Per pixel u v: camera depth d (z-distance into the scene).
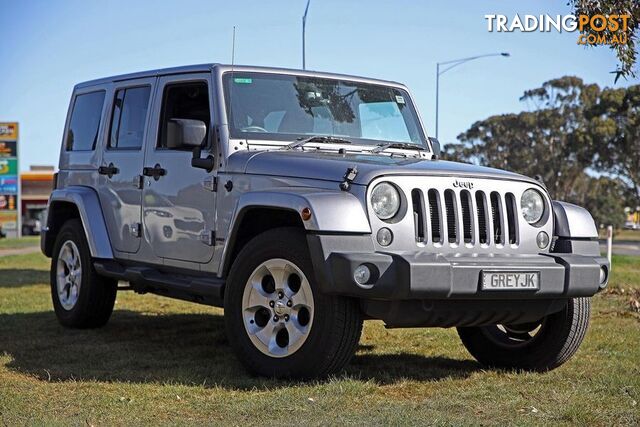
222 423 4.49
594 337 7.63
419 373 6.10
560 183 61.31
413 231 5.38
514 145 62.53
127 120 7.52
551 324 6.16
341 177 5.40
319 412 4.72
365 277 5.09
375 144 6.72
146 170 7.03
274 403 4.89
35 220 66.81
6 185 49.31
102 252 7.51
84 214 7.67
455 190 5.57
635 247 48.81
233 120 6.31
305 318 5.52
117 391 5.30
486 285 5.29
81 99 8.38
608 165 57.31
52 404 4.94
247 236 6.07
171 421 4.56
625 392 5.40
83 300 7.80
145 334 7.72
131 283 7.43
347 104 6.82
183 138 6.12
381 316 5.35
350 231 5.18
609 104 56.41
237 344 5.75
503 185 5.78
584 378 5.90
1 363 6.23
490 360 6.50
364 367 6.29
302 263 5.39
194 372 5.89
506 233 5.73
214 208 6.25
